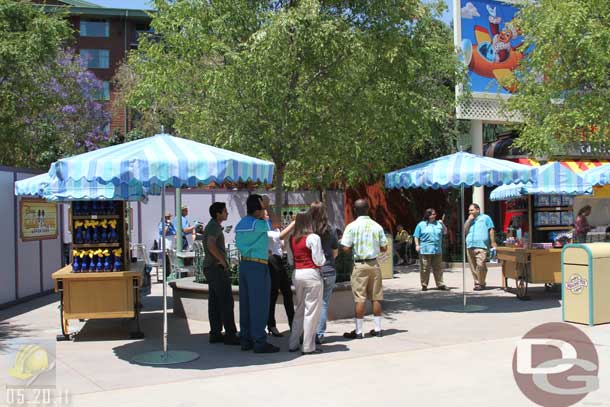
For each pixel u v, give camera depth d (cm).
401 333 944
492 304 1232
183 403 602
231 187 2119
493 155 2225
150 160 700
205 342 903
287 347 860
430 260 1476
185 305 1107
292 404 595
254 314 820
